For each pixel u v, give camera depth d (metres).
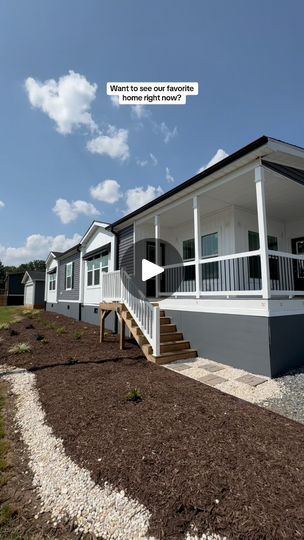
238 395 3.82
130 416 3.19
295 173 5.79
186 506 1.88
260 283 7.81
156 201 7.49
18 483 2.21
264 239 4.87
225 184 5.97
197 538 1.65
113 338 8.54
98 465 2.36
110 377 4.66
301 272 8.33
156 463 2.33
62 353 6.61
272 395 3.78
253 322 4.84
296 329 5.02
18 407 3.69
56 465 2.41
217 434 2.75
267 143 4.65
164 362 5.57
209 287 8.24
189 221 9.18
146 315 6.12
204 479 2.11
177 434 2.76
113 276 8.05
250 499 1.89
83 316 13.07
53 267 19.36
